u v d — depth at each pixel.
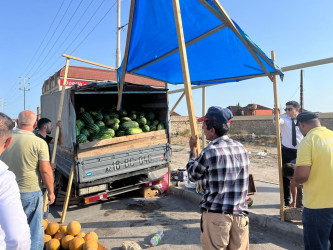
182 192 7.03
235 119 32.94
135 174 6.57
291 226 4.63
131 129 6.46
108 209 6.40
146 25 3.86
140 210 6.29
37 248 3.60
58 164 7.02
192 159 2.84
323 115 24.81
